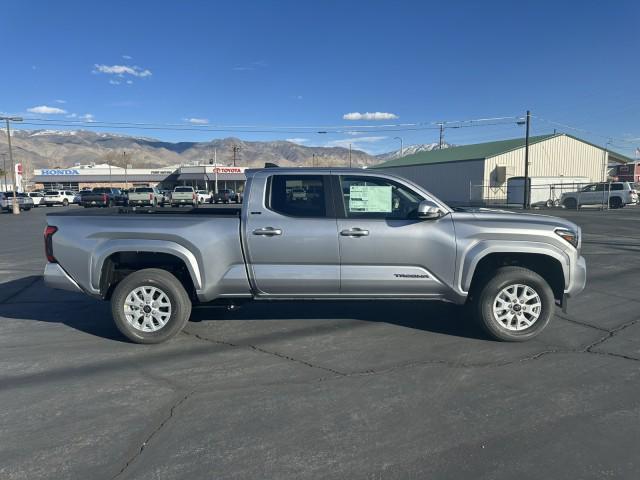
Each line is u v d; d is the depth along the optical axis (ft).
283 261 17.34
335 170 17.80
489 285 17.38
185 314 17.76
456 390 13.75
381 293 17.67
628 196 107.45
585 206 116.67
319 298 17.79
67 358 16.49
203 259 17.30
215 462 10.35
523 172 150.30
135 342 17.80
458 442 11.07
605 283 28.04
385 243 17.21
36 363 16.06
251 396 13.47
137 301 17.63
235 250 17.33
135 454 10.67
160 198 135.54
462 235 17.22
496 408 12.67
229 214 19.40
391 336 18.43
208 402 13.14
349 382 14.34
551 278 18.45
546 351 16.79
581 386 13.97
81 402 13.20
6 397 13.52
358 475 9.87
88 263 17.56
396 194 17.74
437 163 167.73
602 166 160.04
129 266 18.52
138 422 12.09
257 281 17.46
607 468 10.05
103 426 11.90
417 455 10.57
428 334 18.62
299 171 17.75
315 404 12.96
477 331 18.97
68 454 10.69
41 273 33.14
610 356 16.30
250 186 17.63
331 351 16.90
